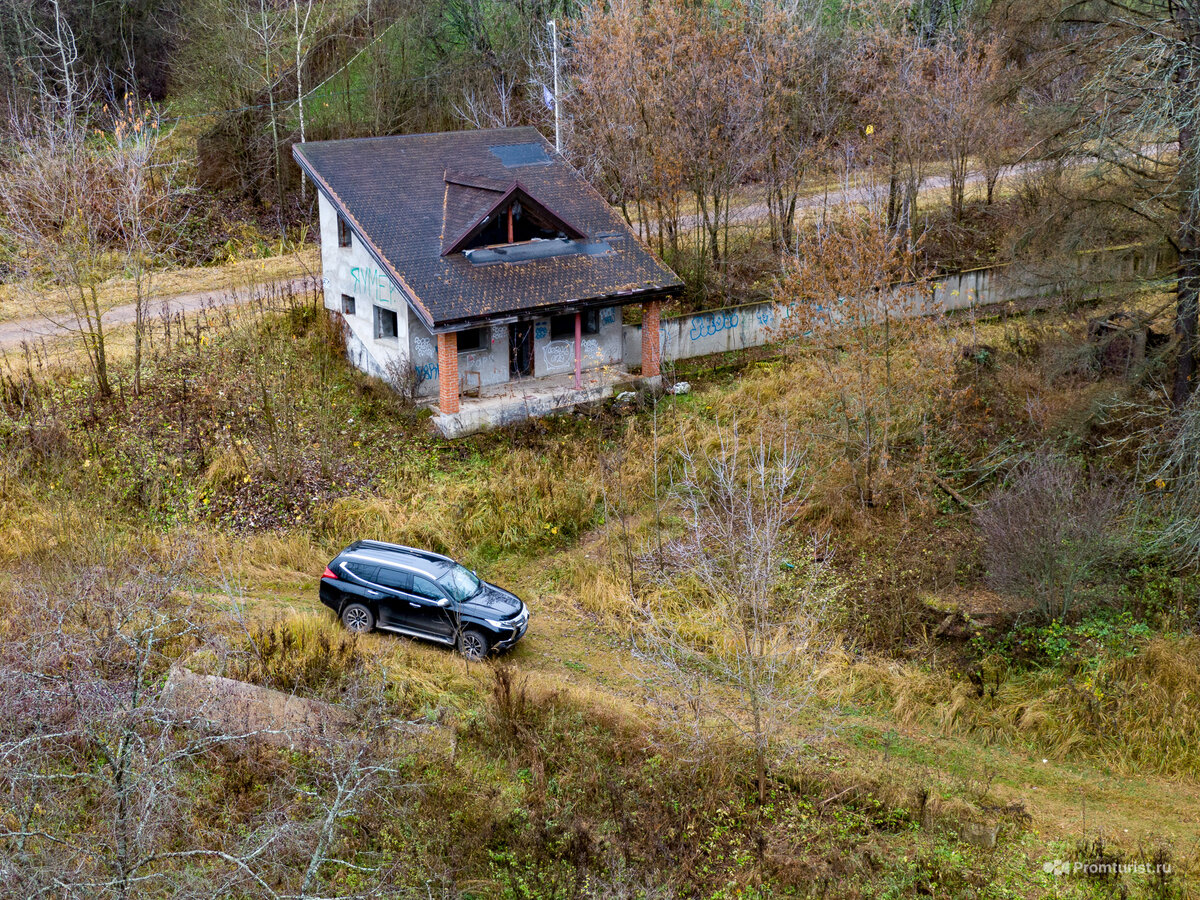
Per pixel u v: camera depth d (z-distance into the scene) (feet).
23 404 80.69
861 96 129.59
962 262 117.50
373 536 71.87
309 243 134.62
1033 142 82.53
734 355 104.68
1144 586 67.56
